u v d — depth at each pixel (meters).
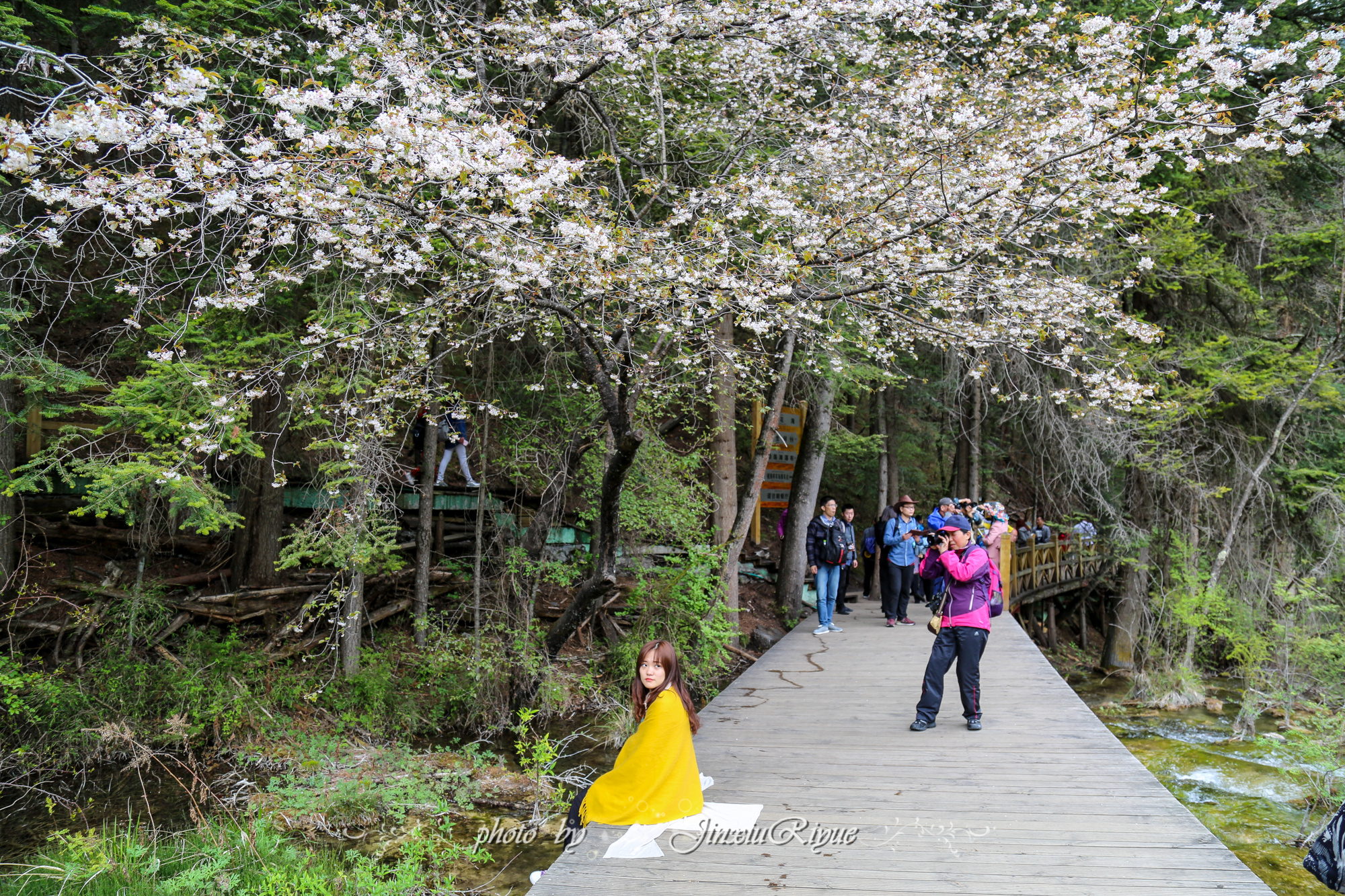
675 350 9.09
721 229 5.98
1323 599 13.69
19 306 7.50
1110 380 7.36
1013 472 22.28
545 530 11.14
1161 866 3.89
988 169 6.21
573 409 10.42
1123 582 17.09
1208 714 13.38
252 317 8.02
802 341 9.59
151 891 5.31
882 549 12.10
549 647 9.51
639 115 8.94
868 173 7.02
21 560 9.98
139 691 8.77
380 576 10.85
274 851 5.93
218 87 4.34
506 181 4.70
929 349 15.40
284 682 9.13
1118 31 6.39
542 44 6.54
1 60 7.40
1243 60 6.06
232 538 10.94
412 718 9.11
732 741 6.15
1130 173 6.42
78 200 4.22
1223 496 14.72
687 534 11.30
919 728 6.38
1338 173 13.30
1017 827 4.40
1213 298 14.11
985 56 8.16
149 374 6.77
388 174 4.60
